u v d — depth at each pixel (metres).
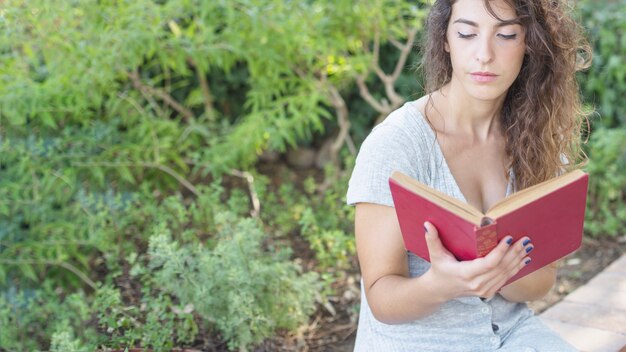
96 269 3.60
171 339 2.66
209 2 3.71
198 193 3.75
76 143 3.60
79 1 3.56
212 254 3.05
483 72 1.66
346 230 3.84
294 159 5.11
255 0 3.77
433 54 1.79
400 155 1.68
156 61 3.96
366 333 1.82
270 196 4.10
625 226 4.14
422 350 1.74
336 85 4.50
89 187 3.82
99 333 2.75
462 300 1.74
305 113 4.06
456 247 1.47
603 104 4.78
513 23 1.64
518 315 1.89
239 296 2.56
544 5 1.70
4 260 3.24
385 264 1.66
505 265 1.46
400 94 4.90
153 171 3.93
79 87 3.55
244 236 2.83
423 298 1.56
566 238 1.58
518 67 1.69
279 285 2.83
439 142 1.77
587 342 2.79
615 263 3.54
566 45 1.79
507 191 1.85
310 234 3.44
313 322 3.14
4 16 3.36
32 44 3.57
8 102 3.40
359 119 5.01
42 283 3.41
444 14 1.73
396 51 4.88
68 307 3.00
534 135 1.85
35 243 3.27
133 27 3.60
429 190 1.45
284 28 3.83
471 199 1.79
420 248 1.54
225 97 4.92
